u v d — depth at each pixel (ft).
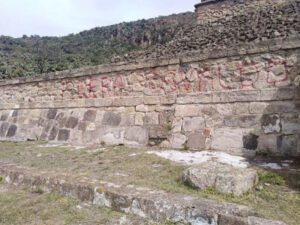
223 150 19.38
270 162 16.34
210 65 21.08
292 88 17.48
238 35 50.85
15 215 12.20
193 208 10.40
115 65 26.05
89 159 19.62
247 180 12.34
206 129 20.48
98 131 25.88
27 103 32.94
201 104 21.13
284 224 9.14
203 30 64.85
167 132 22.22
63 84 29.86
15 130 32.73
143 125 23.61
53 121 29.68
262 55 18.86
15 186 16.16
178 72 22.62
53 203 13.12
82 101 28.02
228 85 20.12
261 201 11.32
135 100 24.56
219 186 12.10
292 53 17.76
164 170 15.67
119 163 17.76
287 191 12.17
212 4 71.67
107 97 26.37
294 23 46.75
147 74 24.26
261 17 56.90
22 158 21.09
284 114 17.58
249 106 19.01
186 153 19.33
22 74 77.77
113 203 12.17
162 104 23.07
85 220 11.37
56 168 17.37
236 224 9.45
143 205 11.39
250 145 18.37
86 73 27.91
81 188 13.42
